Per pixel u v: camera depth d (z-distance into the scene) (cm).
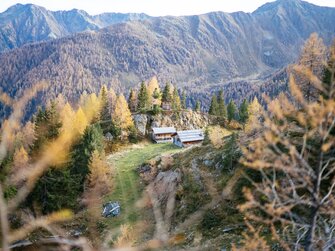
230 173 2923
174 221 2455
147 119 8562
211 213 2259
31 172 355
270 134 495
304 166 575
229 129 9031
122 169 5028
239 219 2092
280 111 489
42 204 2569
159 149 6938
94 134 4166
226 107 10806
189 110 9406
